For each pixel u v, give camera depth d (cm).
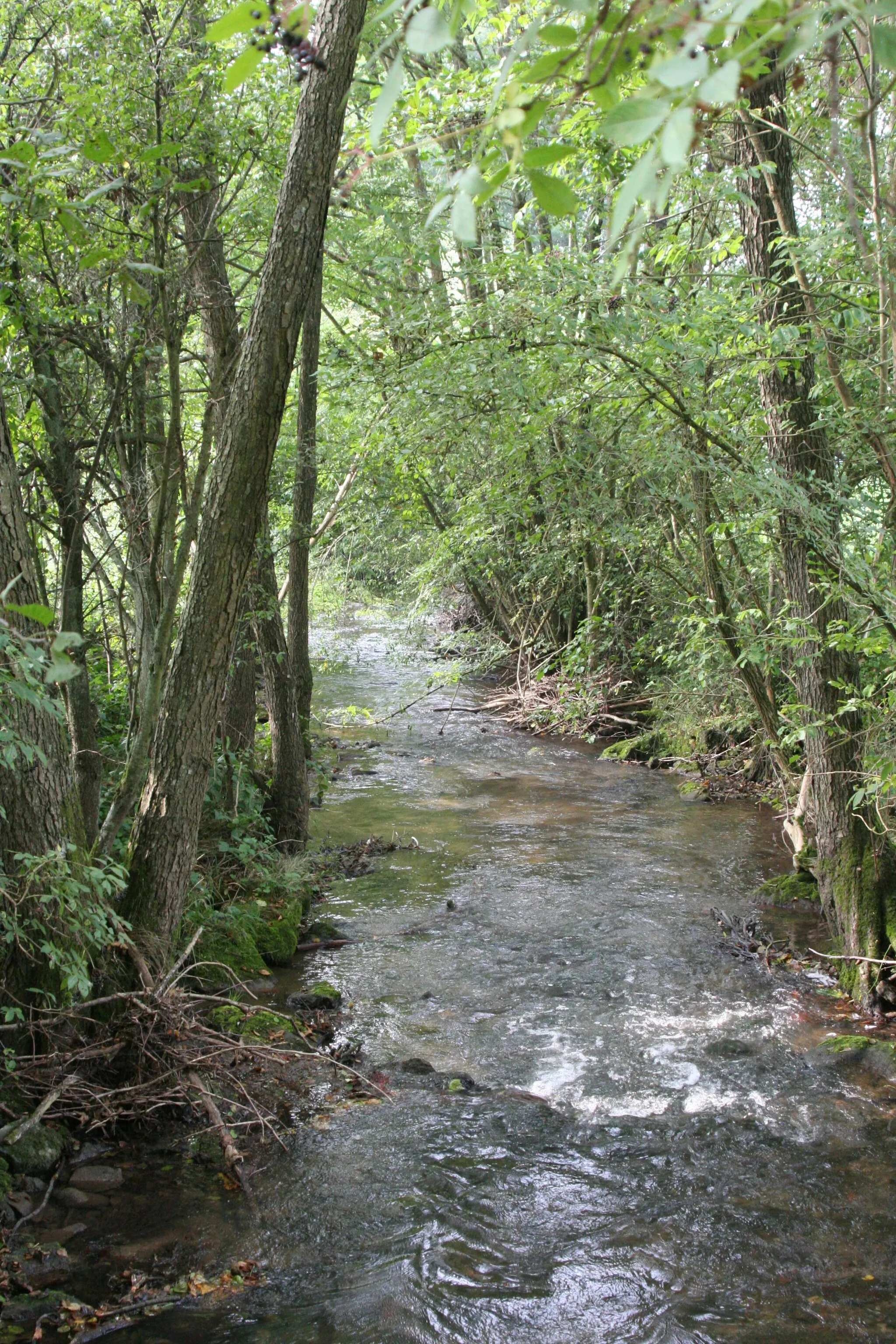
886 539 623
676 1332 358
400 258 890
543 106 141
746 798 1170
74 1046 478
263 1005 648
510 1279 390
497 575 1662
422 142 155
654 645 1477
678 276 741
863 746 664
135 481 622
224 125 618
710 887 881
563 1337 357
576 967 715
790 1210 437
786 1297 381
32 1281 379
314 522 1146
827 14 123
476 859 965
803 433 633
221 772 865
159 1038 496
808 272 621
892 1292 384
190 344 1030
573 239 1123
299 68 158
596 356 664
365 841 1008
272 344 509
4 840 456
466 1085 555
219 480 516
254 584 895
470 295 860
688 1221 429
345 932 788
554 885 890
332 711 1596
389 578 1780
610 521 922
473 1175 464
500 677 1886
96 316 597
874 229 593
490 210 1072
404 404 725
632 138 118
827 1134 501
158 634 526
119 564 635
